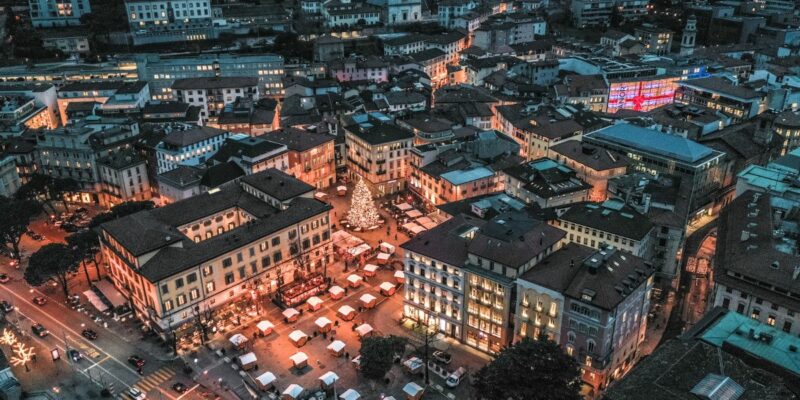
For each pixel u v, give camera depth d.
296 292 180.00
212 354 160.25
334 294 181.38
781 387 101.56
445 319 165.25
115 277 181.38
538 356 123.44
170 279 158.88
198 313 167.50
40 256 175.00
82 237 186.12
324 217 194.75
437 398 144.50
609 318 134.25
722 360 107.56
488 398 125.88
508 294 147.88
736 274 155.50
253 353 157.62
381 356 143.00
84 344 163.12
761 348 118.44
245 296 178.62
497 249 150.62
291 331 168.25
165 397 144.75
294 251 188.50
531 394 120.12
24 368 154.25
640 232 176.62
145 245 161.25
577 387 124.38
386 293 184.25
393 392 147.00
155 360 157.62
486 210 191.38
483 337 158.25
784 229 175.88
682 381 102.62
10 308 176.38
